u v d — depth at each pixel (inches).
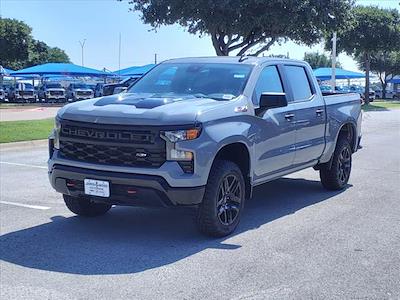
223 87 266.1
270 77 286.2
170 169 216.8
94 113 231.5
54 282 189.8
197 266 205.6
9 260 213.0
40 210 297.1
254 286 185.9
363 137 718.5
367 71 1861.5
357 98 379.2
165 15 1010.1
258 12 986.1
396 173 424.8
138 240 239.8
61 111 245.4
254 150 256.4
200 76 277.7
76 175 231.9
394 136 732.0
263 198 332.5
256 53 1130.0
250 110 256.5
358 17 1732.3
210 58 295.7
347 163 362.3
